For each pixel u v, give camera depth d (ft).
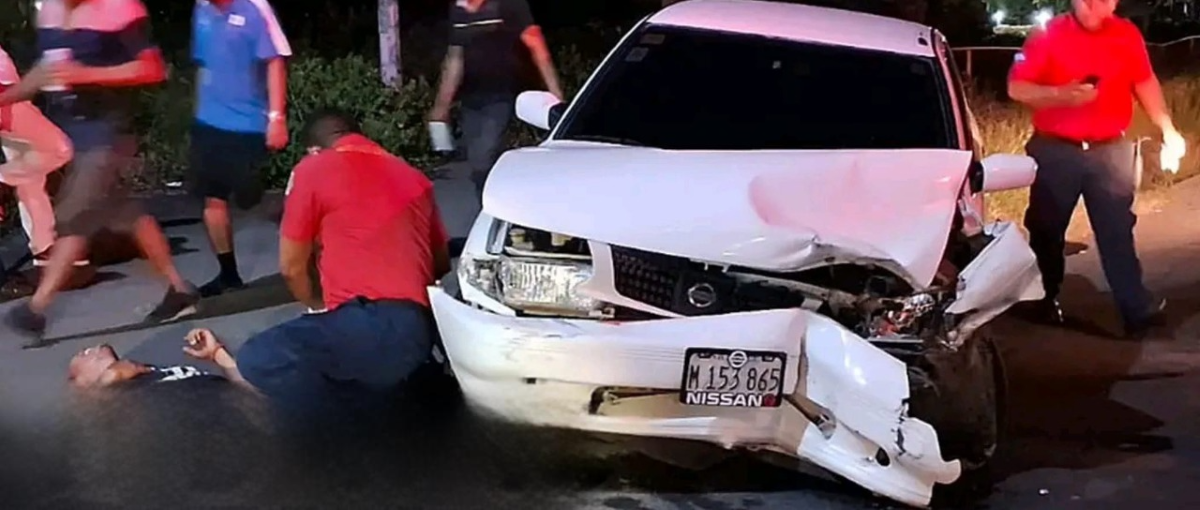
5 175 25.46
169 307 23.57
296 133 34.91
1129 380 22.91
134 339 22.50
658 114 20.18
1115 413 21.24
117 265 26.94
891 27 22.47
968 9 76.48
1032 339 25.13
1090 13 24.04
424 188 18.93
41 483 16.78
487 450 17.85
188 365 21.21
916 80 20.59
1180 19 100.42
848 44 21.12
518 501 16.69
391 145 37.52
